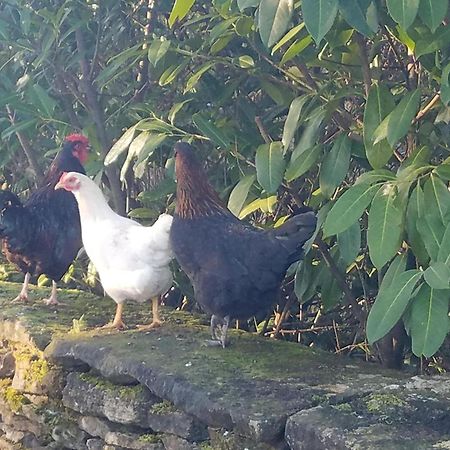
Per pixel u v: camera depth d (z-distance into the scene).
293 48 2.52
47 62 3.30
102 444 2.63
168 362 2.55
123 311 3.10
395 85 2.77
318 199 2.78
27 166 3.98
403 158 2.66
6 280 3.85
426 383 2.39
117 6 3.38
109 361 2.61
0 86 3.41
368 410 2.23
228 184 3.16
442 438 2.11
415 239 2.27
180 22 3.29
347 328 3.26
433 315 2.12
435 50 2.37
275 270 2.49
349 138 2.56
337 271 2.80
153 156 3.23
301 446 2.18
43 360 2.82
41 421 2.82
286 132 2.54
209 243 2.53
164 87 3.28
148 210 3.17
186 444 2.41
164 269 2.76
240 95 3.13
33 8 3.39
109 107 3.44
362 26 2.21
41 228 3.11
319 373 2.48
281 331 3.21
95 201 2.83
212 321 2.70
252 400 2.32
